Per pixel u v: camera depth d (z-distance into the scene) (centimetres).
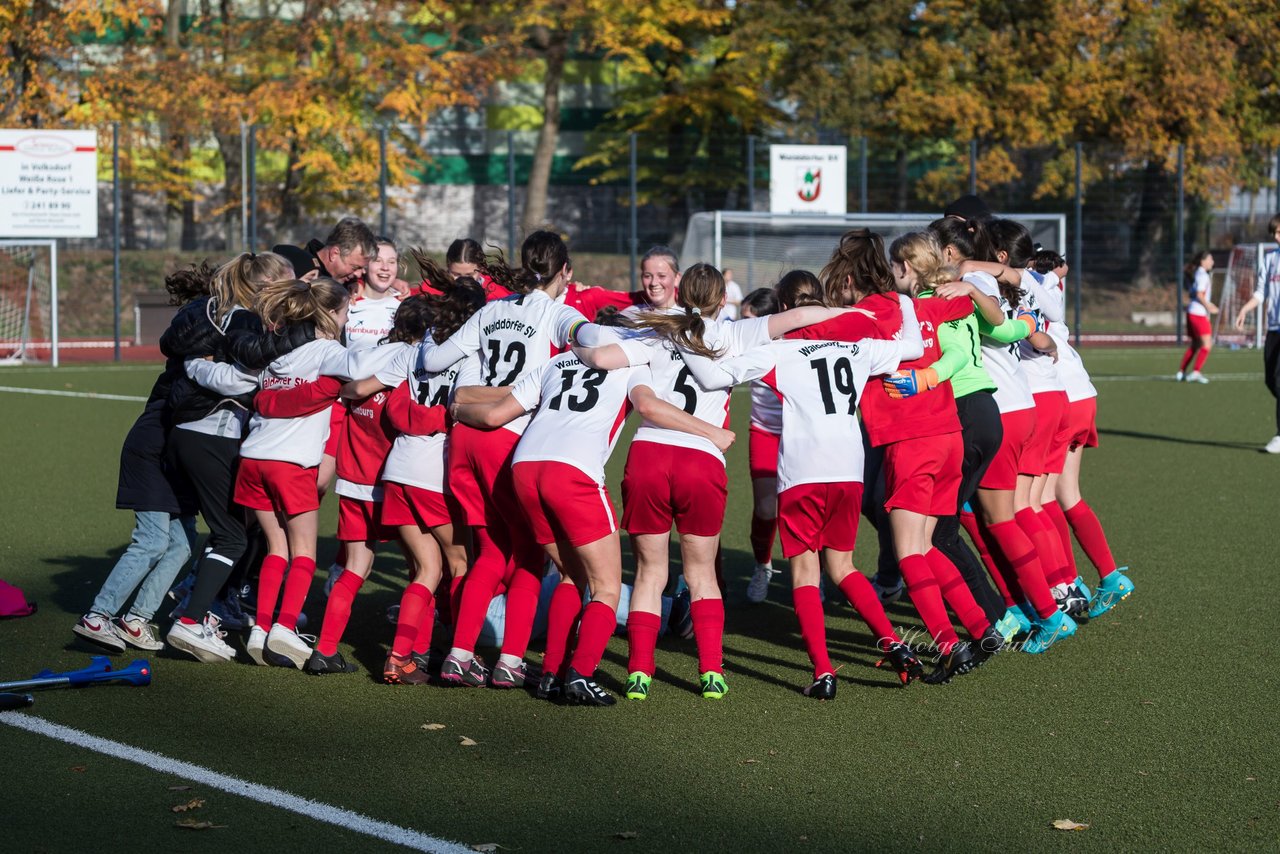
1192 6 10381
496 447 1472
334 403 1645
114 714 1405
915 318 1523
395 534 1568
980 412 1599
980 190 9831
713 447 1448
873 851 1064
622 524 1473
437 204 11256
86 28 9094
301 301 1536
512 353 1478
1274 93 10781
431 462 1512
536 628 1727
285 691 1502
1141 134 9956
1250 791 1195
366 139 8619
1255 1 10400
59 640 1708
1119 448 3612
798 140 10731
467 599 1507
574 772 1239
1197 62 9869
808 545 1491
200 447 1555
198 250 8969
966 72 10369
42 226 6375
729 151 10331
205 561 1580
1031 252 1750
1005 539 1675
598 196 11000
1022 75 10225
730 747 1316
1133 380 5766
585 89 12131
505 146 11912
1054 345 1720
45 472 3100
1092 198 9862
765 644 1736
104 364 6531
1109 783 1216
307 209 8881
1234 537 2381
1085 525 1872
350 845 1064
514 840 1076
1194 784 1213
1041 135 10050
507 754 1288
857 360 1483
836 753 1298
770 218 7294
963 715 1423
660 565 1483
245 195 7269
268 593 1584
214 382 1542
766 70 10650
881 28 10350
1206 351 5628
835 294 1545
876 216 7506
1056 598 1762
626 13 10250
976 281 1636
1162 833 1098
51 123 8362
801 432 1470
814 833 1098
